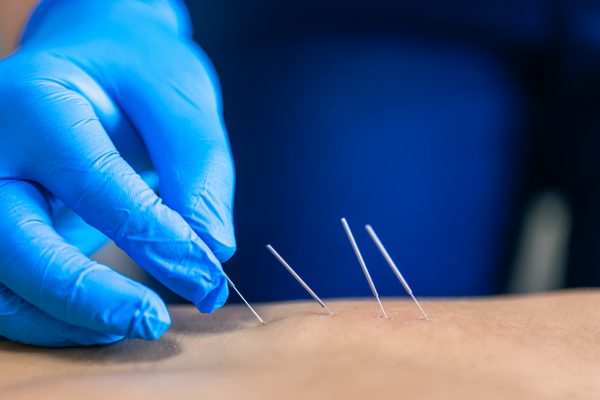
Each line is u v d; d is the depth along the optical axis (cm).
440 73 42
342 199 43
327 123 43
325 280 44
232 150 43
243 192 43
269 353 24
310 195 43
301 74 42
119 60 30
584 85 42
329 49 42
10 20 40
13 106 28
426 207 43
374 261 43
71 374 24
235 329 27
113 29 31
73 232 31
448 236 43
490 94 42
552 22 41
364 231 43
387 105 42
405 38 42
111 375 23
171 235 27
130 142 31
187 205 28
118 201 27
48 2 34
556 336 25
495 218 43
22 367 25
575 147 42
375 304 29
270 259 44
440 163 43
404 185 43
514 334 25
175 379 21
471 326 25
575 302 30
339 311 28
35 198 28
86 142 28
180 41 32
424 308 28
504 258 43
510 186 43
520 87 42
